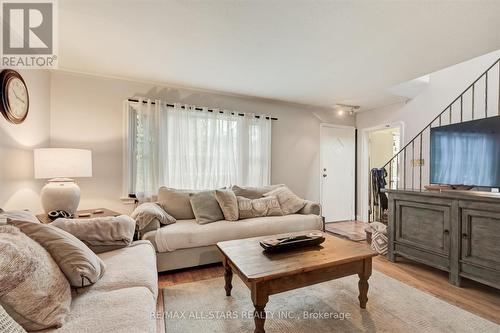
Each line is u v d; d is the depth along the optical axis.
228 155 3.71
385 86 3.41
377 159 5.80
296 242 1.92
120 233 1.88
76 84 2.96
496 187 2.19
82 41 2.23
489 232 1.99
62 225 1.76
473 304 1.90
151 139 3.21
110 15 1.85
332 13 1.81
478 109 3.12
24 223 1.25
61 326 0.98
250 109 4.00
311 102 4.26
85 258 1.29
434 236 2.41
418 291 2.10
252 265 1.59
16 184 2.18
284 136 4.32
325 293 2.05
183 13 1.82
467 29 2.00
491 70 3.01
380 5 1.71
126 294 1.23
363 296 1.83
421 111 3.83
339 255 1.77
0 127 1.94
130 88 3.22
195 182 3.45
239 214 3.03
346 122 4.95
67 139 2.91
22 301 0.93
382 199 4.34
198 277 2.41
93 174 3.02
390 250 2.84
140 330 0.97
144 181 3.17
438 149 2.76
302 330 1.59
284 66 2.76
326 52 2.42
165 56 2.54
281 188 3.61
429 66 2.74
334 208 4.84
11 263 0.93
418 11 1.77
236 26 1.99
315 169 4.62
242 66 2.77
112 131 3.13
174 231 2.46
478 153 2.34
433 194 2.38
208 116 3.58
